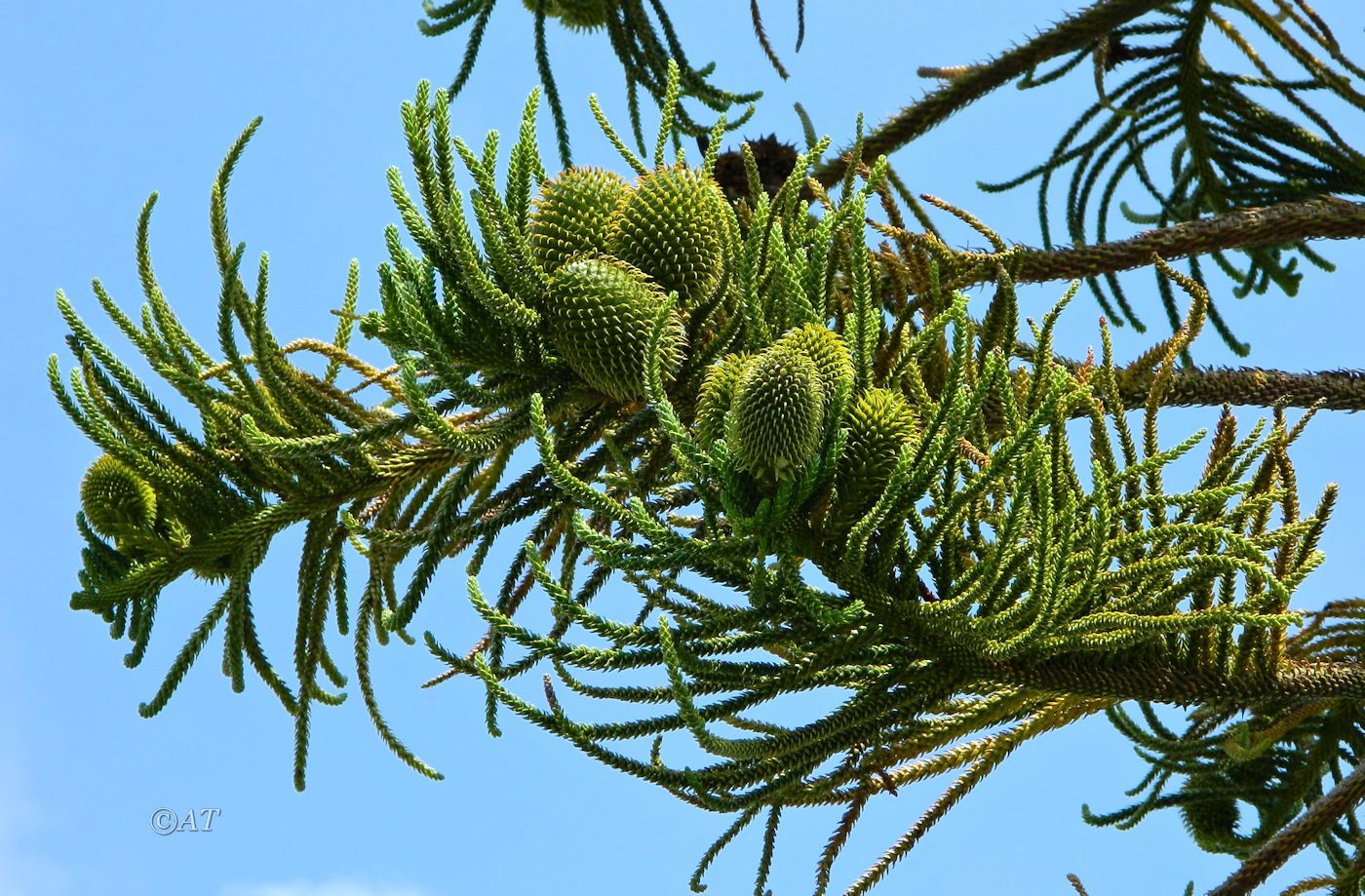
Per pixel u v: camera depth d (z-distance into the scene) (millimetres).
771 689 3064
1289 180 6828
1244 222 4945
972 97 5625
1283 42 6402
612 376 3172
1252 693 3506
